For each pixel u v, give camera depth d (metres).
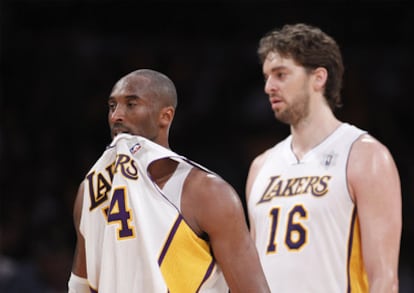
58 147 19.20
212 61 21.00
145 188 5.99
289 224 8.37
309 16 20.86
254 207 8.80
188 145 19.89
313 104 8.63
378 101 20.36
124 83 6.25
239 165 19.58
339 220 8.20
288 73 8.52
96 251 6.14
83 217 6.27
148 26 21.03
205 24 21.14
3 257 15.65
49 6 20.47
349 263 8.13
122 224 5.94
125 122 6.19
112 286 5.92
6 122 19.34
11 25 20.31
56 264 15.39
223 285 6.19
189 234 5.92
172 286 5.84
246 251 6.06
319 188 8.32
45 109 19.70
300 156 8.70
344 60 20.75
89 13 20.78
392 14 20.78
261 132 20.06
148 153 6.07
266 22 21.03
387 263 7.80
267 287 6.09
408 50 20.89
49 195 18.08
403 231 17.97
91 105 19.98
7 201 17.69
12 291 13.95
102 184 6.23
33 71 20.17
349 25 20.83
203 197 6.01
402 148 19.83
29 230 16.95
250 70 20.94
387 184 8.08
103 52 20.67
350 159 8.30
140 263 5.86
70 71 20.25
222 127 20.17
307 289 8.16
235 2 21.02
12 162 18.67
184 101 20.36
